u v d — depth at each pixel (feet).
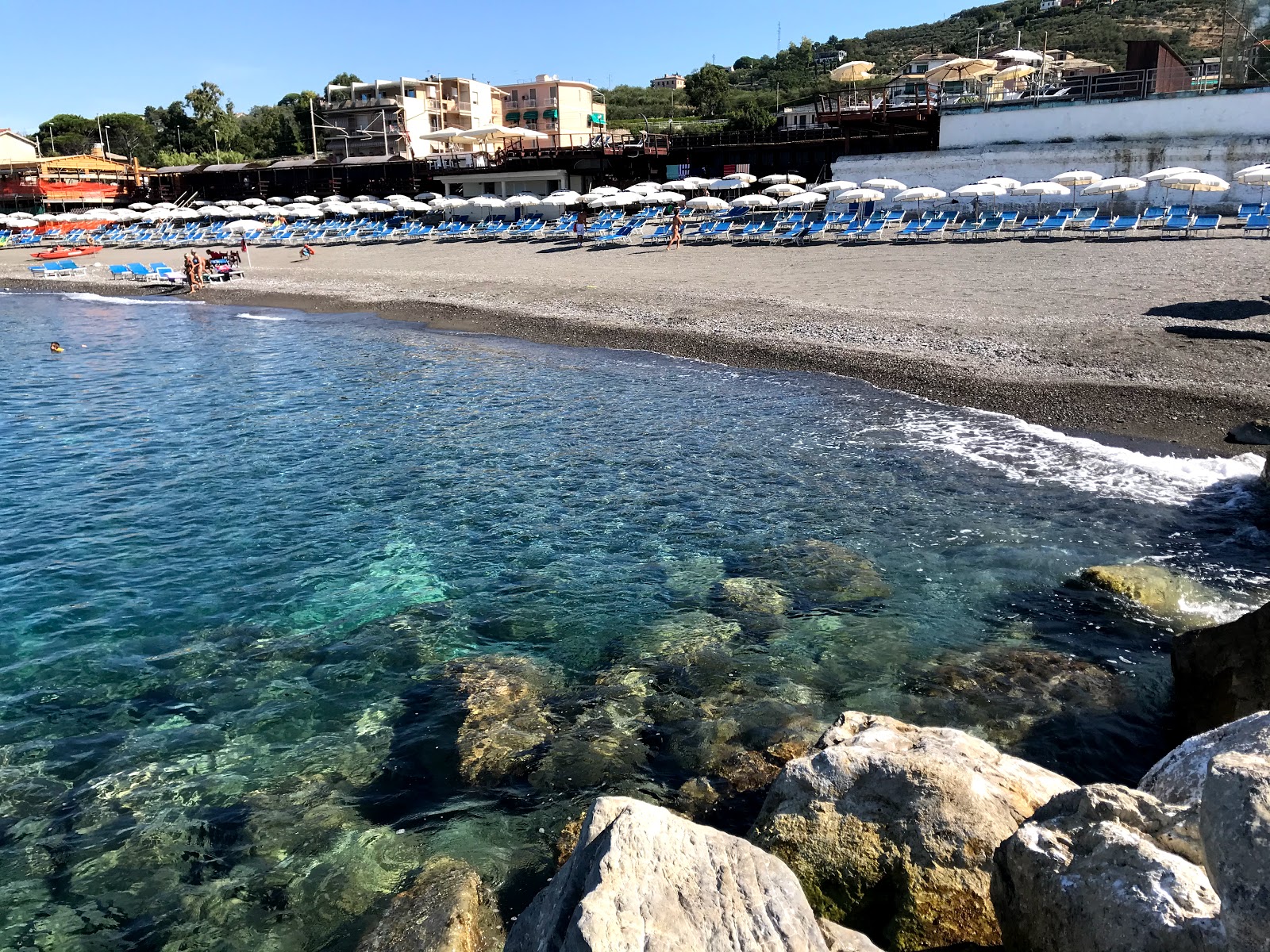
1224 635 19.66
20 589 30.48
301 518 36.94
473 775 19.60
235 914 15.97
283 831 18.15
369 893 16.21
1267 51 109.19
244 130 338.34
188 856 17.57
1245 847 7.95
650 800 18.33
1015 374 53.01
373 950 14.03
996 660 23.59
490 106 280.51
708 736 20.62
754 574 30.32
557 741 20.67
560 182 176.96
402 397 58.44
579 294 94.94
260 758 20.83
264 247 168.76
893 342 63.21
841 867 13.33
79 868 17.38
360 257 144.66
